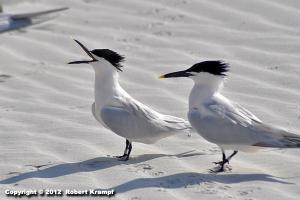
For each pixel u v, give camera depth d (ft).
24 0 65.67
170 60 52.39
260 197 31.91
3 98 47.93
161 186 33.42
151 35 56.95
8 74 52.08
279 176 34.50
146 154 38.09
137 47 55.11
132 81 49.49
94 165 36.50
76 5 63.98
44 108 45.78
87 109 45.27
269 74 48.49
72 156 37.99
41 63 53.83
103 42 56.49
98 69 37.83
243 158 37.01
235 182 33.73
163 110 44.78
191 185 33.40
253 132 34.65
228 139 34.73
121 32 58.13
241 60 51.34
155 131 37.42
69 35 58.23
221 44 54.44
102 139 40.37
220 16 58.85
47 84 49.96
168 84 48.47
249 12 58.80
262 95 45.57
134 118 37.19
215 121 34.91
